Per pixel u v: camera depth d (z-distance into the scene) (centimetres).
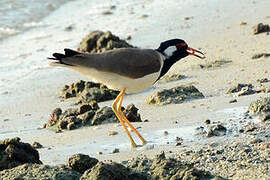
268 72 1539
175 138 1112
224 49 1831
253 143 999
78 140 1212
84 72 1122
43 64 1986
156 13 2489
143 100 1495
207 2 2552
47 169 906
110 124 1305
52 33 2328
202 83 1550
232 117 1176
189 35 2073
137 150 1081
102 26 2377
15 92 1733
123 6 2714
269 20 2092
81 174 907
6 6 2652
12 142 1005
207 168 912
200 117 1220
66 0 2883
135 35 2180
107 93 1578
